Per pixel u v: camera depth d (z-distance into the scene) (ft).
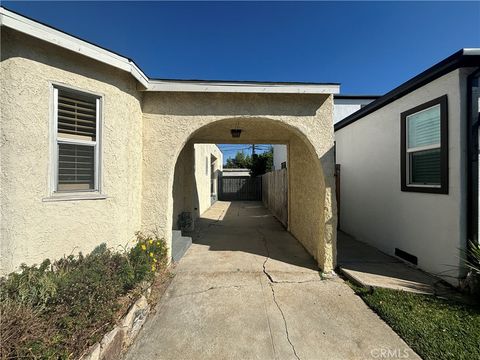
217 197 60.80
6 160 8.48
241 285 12.29
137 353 7.60
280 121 14.11
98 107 11.36
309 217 17.67
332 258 13.91
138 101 13.67
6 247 8.43
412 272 13.25
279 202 31.55
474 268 10.14
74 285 7.55
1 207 8.40
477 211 10.83
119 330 7.54
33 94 9.16
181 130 14.20
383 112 17.46
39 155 9.34
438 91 12.43
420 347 7.56
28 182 8.99
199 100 14.17
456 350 7.33
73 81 10.37
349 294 11.38
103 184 11.50
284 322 9.15
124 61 11.62
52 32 9.34
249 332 8.57
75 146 10.79
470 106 10.98
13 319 5.72
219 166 63.31
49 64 9.64
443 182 12.03
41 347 5.54
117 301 8.47
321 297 11.07
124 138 12.46
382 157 17.60
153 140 14.23
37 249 9.21
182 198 24.38
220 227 27.50
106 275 8.77
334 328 8.78
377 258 15.83
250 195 62.34
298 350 7.66
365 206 19.95
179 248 16.98
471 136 10.95
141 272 9.96
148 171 14.26
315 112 14.17
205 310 10.01
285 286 12.19
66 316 6.56
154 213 14.28
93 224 11.07
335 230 13.93
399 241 15.64
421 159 14.07
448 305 9.83
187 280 12.88
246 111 14.15
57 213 9.82
